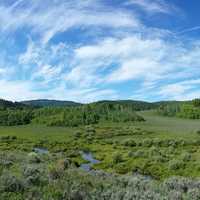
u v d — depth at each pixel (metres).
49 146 84.25
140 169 45.25
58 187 12.59
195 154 54.50
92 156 62.38
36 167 16.16
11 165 17.30
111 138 102.12
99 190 13.28
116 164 49.84
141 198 12.66
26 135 118.12
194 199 14.18
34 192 11.91
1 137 104.44
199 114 193.50
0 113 194.00
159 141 77.44
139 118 181.88
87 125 164.75
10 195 11.40
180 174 40.75
